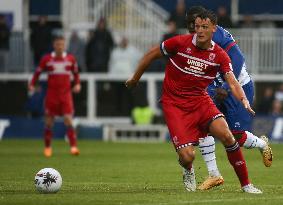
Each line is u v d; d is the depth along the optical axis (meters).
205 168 43.72
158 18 78.19
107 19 78.12
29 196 28.94
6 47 76.75
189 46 29.23
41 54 74.88
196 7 29.95
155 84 75.50
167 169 43.41
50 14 83.06
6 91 77.44
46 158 51.19
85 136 73.00
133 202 27.14
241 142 34.25
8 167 44.34
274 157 52.00
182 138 29.42
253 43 75.75
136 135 72.56
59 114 53.75
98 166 45.22
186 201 27.34
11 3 76.38
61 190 31.44
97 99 76.75
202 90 29.70
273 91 76.00
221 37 33.59
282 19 83.00
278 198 28.38
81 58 76.38
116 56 76.06
